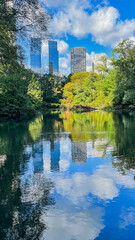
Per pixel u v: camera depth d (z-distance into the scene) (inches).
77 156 238.7
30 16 394.3
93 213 111.7
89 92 2391.7
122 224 101.7
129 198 127.4
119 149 268.2
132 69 1355.8
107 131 457.4
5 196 134.6
